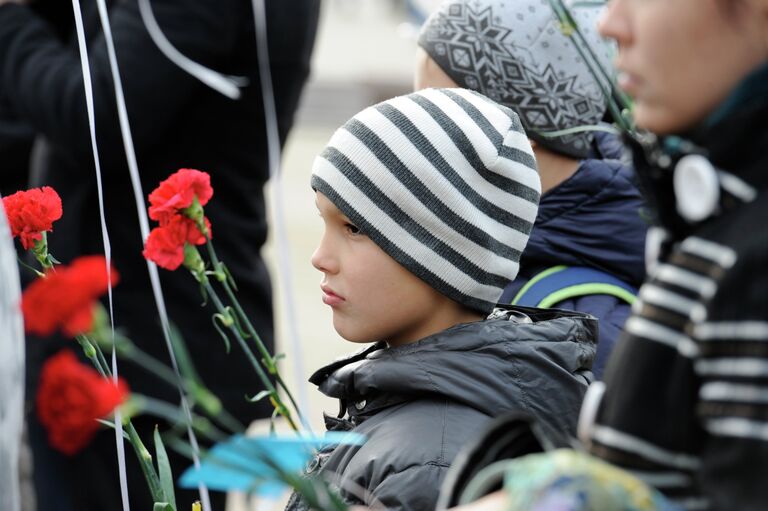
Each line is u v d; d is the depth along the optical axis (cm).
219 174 459
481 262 289
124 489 267
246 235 468
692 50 178
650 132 191
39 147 474
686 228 179
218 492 455
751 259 162
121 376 440
